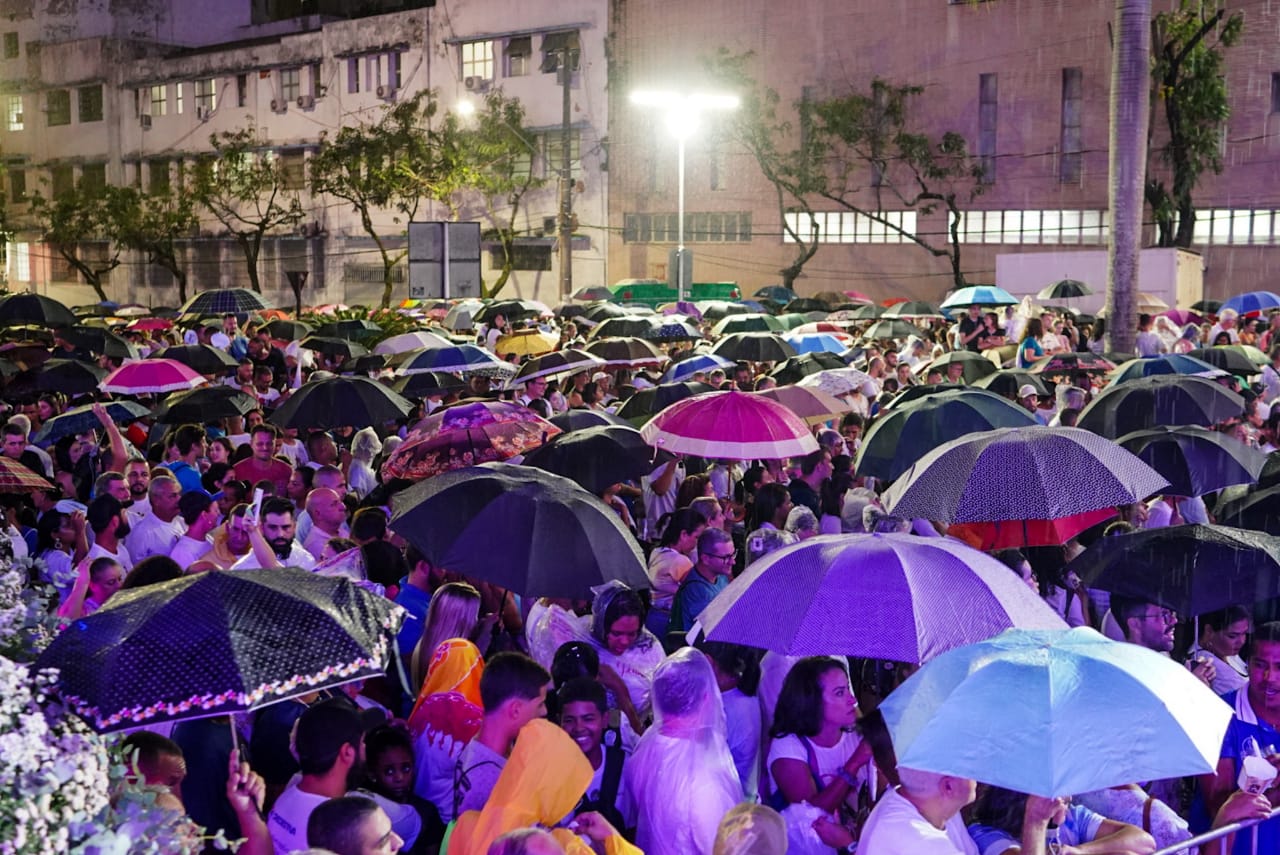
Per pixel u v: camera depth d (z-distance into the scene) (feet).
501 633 24.56
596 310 87.04
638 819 17.47
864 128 180.45
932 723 14.10
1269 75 160.25
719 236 194.08
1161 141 163.73
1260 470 30.78
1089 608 28.68
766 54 188.44
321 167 199.21
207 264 243.19
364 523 27.07
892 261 184.75
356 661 14.62
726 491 40.42
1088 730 13.67
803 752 18.40
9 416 46.88
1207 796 19.20
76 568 28.55
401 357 54.90
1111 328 74.23
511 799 15.42
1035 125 174.70
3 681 12.06
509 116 197.67
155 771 15.58
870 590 17.84
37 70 263.49
